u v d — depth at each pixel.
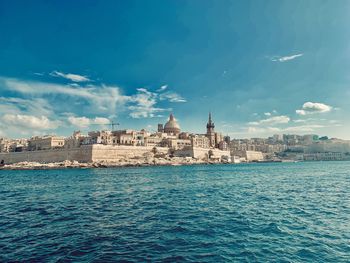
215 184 59.81
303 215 26.64
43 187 57.44
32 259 15.91
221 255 16.44
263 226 22.66
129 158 185.00
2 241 19.30
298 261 15.51
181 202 35.38
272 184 58.44
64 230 22.08
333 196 38.88
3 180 79.06
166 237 19.95
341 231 21.02
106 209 30.97
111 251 17.16
